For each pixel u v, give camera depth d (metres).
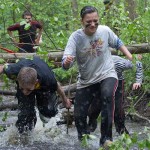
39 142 7.68
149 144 5.79
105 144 6.73
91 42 7.20
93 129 8.39
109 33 7.33
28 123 7.75
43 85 7.13
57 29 12.48
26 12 12.34
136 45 8.71
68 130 8.77
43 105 7.64
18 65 7.09
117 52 8.61
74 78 11.87
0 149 7.14
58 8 17.48
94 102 8.05
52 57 8.48
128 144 5.77
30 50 12.52
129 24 9.21
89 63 7.28
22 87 6.72
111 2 11.04
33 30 12.48
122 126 8.20
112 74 7.25
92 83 7.35
